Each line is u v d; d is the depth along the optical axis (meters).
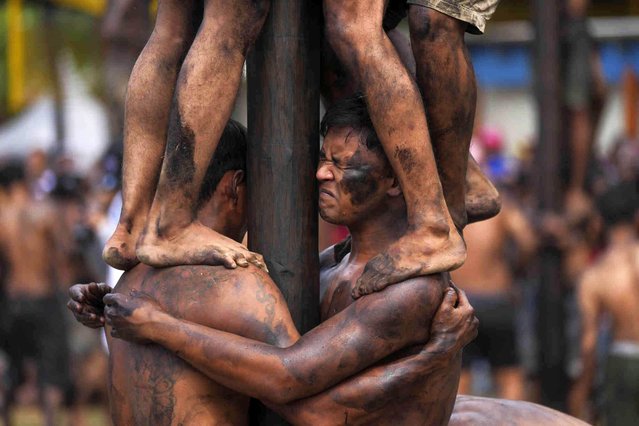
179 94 5.66
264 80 5.88
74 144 32.09
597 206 16.73
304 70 5.88
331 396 5.55
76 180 19.83
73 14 26.34
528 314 19.45
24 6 25.08
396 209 5.95
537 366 17.58
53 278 19.77
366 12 5.63
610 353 10.45
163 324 5.59
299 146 5.88
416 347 5.60
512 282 18.12
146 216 6.02
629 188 15.91
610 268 15.77
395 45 6.30
